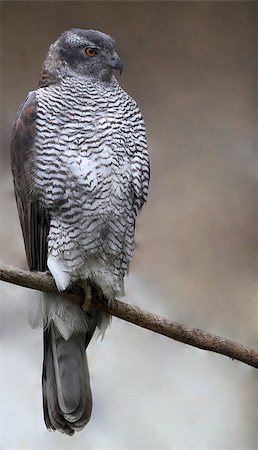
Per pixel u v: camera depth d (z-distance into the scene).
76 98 9.13
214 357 12.17
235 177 12.29
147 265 12.16
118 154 9.05
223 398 12.04
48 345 9.28
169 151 12.33
